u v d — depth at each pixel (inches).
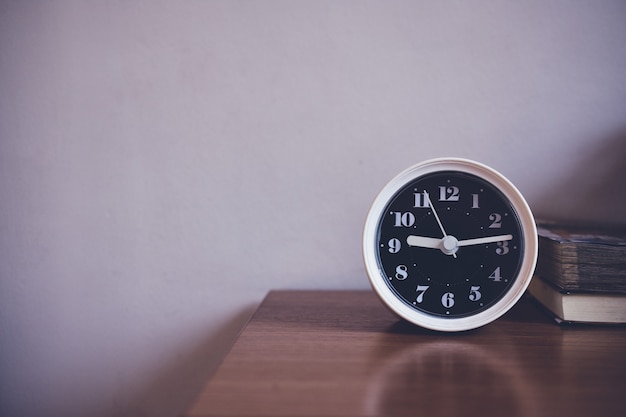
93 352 21.2
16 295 21.0
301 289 21.1
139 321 21.2
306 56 20.6
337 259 21.0
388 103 20.6
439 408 12.6
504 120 20.5
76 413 21.3
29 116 20.7
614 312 16.8
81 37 20.6
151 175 20.9
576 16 20.2
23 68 20.7
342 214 20.9
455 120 20.6
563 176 20.6
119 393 21.3
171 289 21.1
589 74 20.3
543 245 18.3
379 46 20.5
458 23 20.4
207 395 13.0
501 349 15.4
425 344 15.7
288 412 12.4
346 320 17.5
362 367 14.3
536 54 20.4
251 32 20.6
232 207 20.9
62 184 20.9
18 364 21.2
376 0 20.4
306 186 20.8
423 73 20.5
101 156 20.8
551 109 20.5
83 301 21.1
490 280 16.5
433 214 16.6
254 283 21.1
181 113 20.7
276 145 20.7
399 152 20.7
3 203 20.9
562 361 14.7
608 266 16.7
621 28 20.2
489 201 16.6
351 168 20.7
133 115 20.7
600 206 20.5
